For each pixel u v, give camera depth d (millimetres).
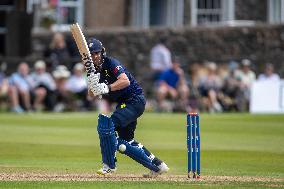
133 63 86500
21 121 65875
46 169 38125
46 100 78188
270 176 36312
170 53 93562
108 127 34500
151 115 74625
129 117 35219
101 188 31531
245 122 67375
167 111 80062
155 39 93250
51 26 92688
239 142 52031
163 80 80062
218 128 61688
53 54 82750
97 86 34438
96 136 54906
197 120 34844
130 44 92812
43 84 77625
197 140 35031
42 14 92750
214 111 80562
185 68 86125
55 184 32625
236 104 81500
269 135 56656
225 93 81625
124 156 44688
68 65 82500
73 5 96875
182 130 60031
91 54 34812
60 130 58844
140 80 85438
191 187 32094
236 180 34781
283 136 56062
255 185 33094
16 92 76062
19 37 83500
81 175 35938
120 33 92750
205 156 44500
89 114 74188
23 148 47281
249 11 101688
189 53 93875
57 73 78500
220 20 101188
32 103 77438
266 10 101875
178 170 38656
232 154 45469
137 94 35562
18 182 33188
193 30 94125
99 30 92750
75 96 78625
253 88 81500
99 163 40938
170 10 100125
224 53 94812
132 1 99250
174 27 94000
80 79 78750
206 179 34969
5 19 90812
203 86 80750
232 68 85125
